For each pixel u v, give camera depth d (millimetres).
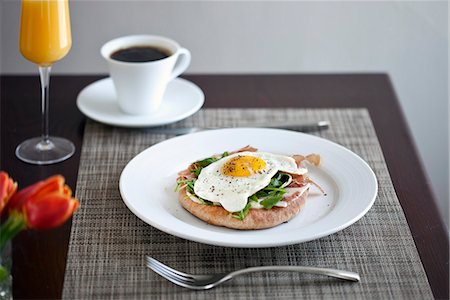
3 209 483
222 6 1313
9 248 553
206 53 1364
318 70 1393
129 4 1305
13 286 588
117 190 732
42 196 462
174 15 1319
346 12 1330
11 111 891
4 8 1289
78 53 1352
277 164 705
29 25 755
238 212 643
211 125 875
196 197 670
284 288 590
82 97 895
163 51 887
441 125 1431
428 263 634
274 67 1387
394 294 588
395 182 768
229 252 637
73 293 581
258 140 804
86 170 767
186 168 753
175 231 612
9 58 1337
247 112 910
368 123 889
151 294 581
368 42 1363
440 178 1463
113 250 636
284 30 1346
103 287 588
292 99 948
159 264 609
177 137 796
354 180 724
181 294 581
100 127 859
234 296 580
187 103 895
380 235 669
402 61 1380
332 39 1358
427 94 1407
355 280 599
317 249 645
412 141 854
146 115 863
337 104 938
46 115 807
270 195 667
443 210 1438
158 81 838
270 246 604
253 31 1345
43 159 783
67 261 620
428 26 1342
